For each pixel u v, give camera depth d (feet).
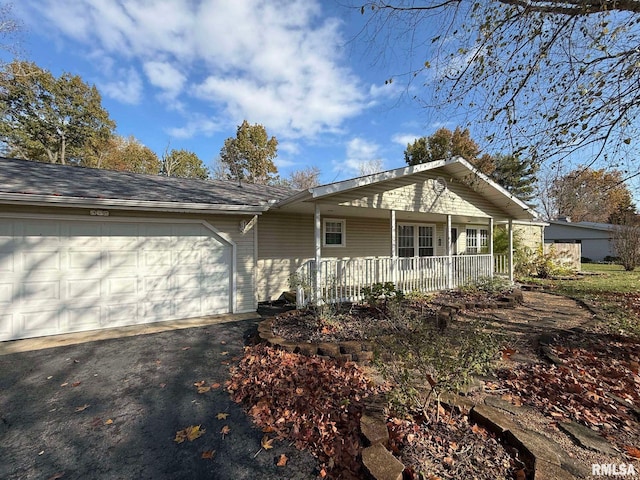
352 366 13.15
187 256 22.52
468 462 7.09
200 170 107.86
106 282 19.86
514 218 38.63
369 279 27.89
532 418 9.41
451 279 31.58
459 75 17.39
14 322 17.53
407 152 84.48
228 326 20.44
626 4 12.64
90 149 84.17
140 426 9.60
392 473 6.56
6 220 17.34
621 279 41.86
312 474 7.51
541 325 19.33
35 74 65.16
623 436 8.52
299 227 31.63
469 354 9.12
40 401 11.09
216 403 10.91
